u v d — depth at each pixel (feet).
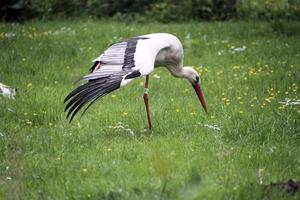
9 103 44.21
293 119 40.81
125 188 28.76
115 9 86.53
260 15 84.07
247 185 28.99
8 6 83.05
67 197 28.50
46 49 62.28
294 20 81.10
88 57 60.54
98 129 39.60
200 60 59.98
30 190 30.12
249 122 39.99
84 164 32.99
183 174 31.04
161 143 36.45
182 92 49.29
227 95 48.01
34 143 36.81
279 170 32.35
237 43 66.49
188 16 84.38
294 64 57.77
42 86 50.39
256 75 53.62
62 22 80.94
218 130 39.06
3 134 38.32
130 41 36.68
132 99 47.06
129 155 34.53
